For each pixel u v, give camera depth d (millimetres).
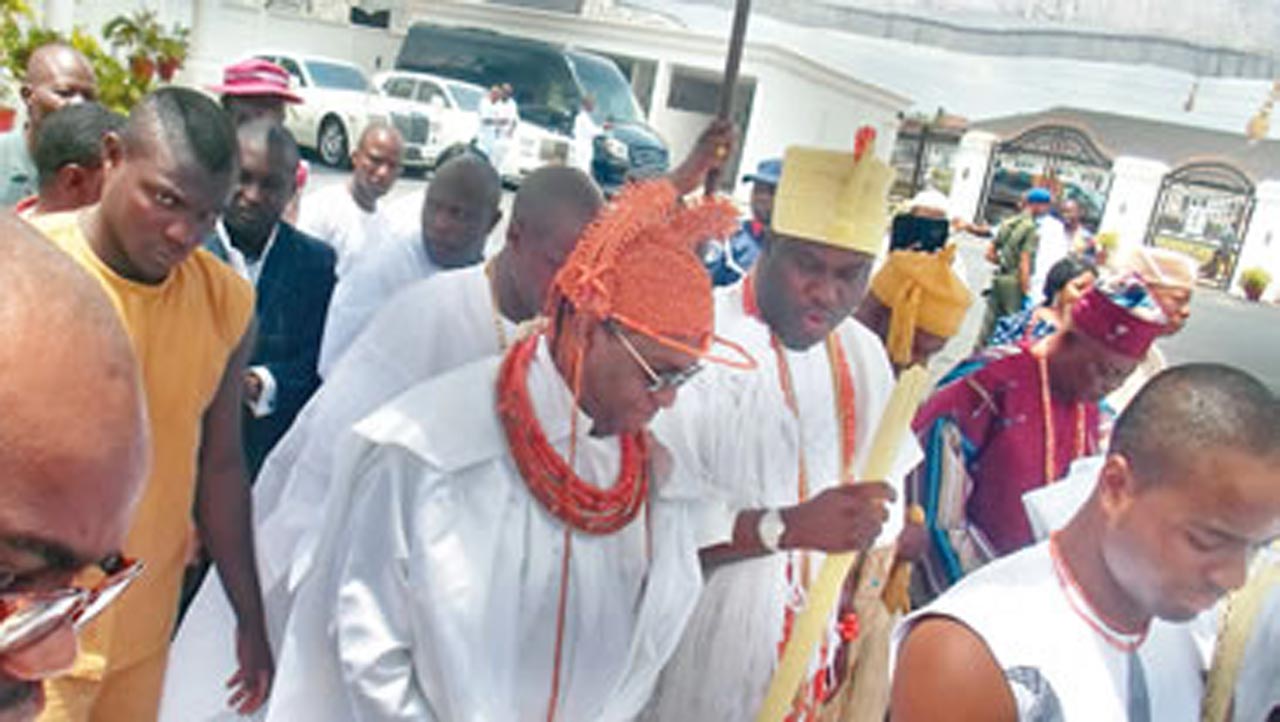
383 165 4289
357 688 1408
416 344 2355
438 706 1404
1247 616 1458
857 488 1763
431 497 1406
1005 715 1255
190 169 1731
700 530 1740
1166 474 1234
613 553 1573
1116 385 2344
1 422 567
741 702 1992
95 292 632
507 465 1464
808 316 1986
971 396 2404
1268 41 2064
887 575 2258
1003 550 2357
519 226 2281
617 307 1390
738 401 1980
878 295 2527
